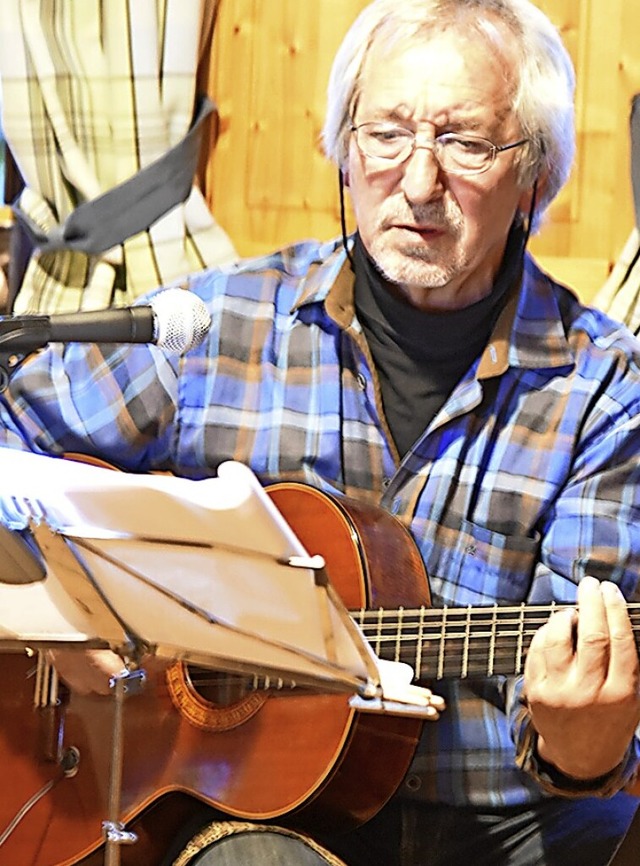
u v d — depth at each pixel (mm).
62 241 3301
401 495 2377
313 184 3328
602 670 1904
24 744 2250
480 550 2348
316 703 2123
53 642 1733
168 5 3256
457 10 2330
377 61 2320
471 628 2061
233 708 2174
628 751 2105
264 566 1510
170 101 3281
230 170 3365
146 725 2209
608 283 3174
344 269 2459
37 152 3326
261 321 2523
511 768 2283
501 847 2285
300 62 3312
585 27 3174
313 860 2033
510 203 2355
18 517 1556
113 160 3295
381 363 2428
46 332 1713
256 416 2484
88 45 3275
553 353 2406
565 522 2342
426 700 1658
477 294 2371
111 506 1488
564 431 2369
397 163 2266
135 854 2223
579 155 3186
